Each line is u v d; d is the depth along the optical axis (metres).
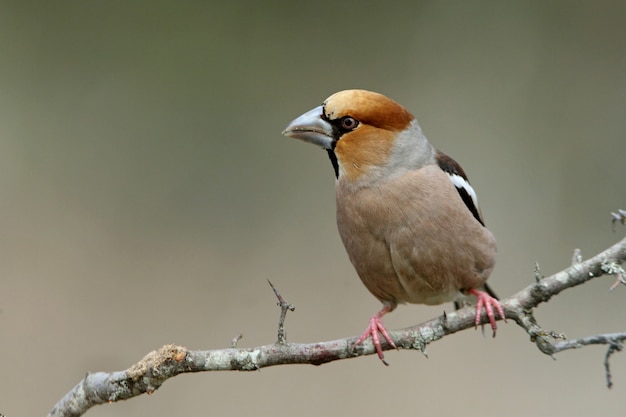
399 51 15.18
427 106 14.78
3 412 10.28
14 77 14.64
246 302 12.12
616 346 5.95
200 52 15.10
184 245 13.08
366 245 7.36
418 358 10.88
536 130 14.41
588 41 14.84
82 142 14.39
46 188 13.70
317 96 15.09
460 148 14.36
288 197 13.91
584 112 14.46
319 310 11.98
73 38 14.93
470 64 14.96
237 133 14.84
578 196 13.73
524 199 13.76
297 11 15.38
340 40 15.30
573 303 11.45
